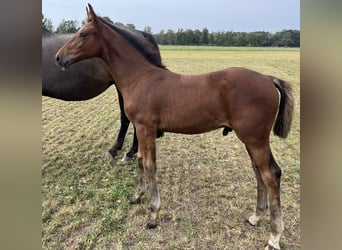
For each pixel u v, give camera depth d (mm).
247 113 2762
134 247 2986
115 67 3451
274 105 2775
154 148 3277
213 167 4941
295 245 2945
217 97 2908
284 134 2850
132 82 3355
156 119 3193
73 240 3084
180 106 3041
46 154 5492
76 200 3871
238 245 2979
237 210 3592
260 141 2805
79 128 7316
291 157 5359
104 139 6465
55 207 3697
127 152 5215
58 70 4719
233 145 6125
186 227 3277
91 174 4664
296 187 4141
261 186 3176
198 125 3053
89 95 5031
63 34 4863
